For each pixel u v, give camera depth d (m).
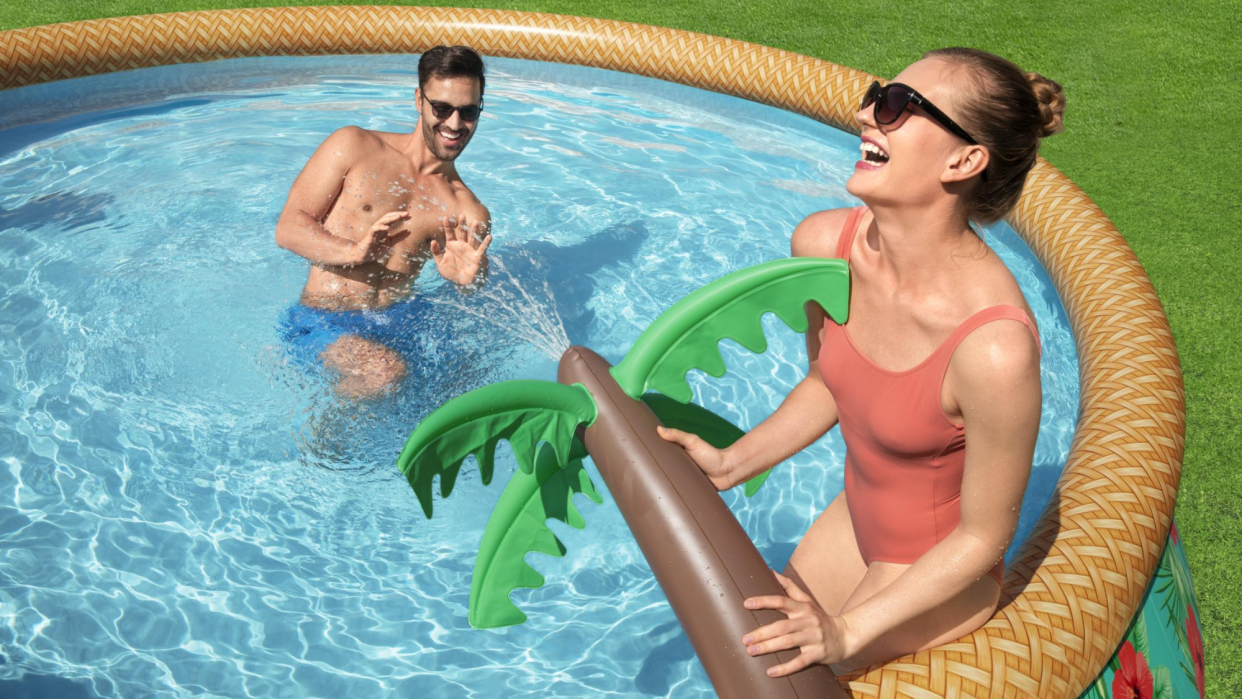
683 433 2.06
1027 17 6.93
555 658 2.55
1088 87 6.11
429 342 3.44
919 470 1.96
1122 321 3.11
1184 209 4.95
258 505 2.94
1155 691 2.18
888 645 2.00
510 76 5.81
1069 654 1.88
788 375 3.66
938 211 1.71
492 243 4.13
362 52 5.82
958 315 1.74
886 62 6.23
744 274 2.07
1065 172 5.27
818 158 5.07
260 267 3.85
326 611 2.64
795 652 1.68
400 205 3.56
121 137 4.86
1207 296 4.34
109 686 2.38
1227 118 5.80
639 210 4.48
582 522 2.19
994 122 1.62
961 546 1.78
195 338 3.48
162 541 2.80
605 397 2.08
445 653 2.54
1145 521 2.21
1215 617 2.96
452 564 2.82
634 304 3.82
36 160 4.61
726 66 5.54
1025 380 1.66
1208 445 3.57
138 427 3.14
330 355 3.33
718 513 1.88
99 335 3.47
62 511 2.86
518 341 3.52
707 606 1.76
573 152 4.98
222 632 2.55
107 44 5.30
